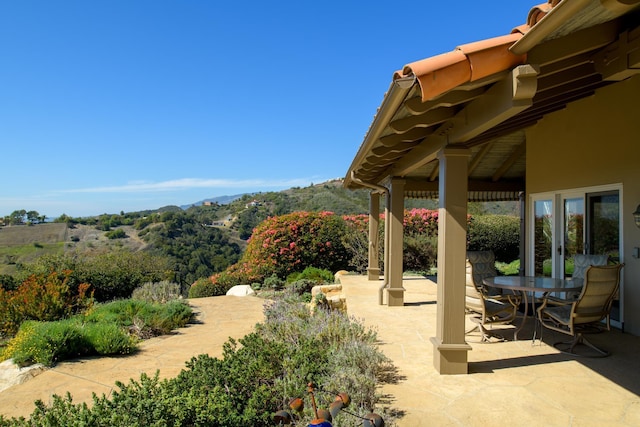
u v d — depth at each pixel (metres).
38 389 5.02
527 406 3.58
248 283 14.67
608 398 3.74
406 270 15.46
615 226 6.41
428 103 3.31
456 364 4.38
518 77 2.84
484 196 11.12
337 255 15.99
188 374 3.59
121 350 6.57
